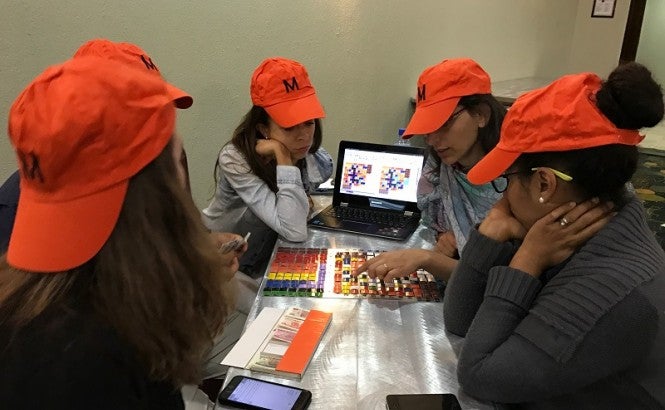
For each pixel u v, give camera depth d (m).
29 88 0.62
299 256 1.53
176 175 0.67
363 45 2.81
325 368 1.06
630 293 0.83
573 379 0.86
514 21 3.65
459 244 1.46
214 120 2.35
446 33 3.24
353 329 1.19
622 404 0.88
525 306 0.96
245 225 1.86
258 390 0.98
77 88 0.59
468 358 0.97
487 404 0.98
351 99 2.86
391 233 1.69
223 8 2.24
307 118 1.73
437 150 1.49
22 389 0.60
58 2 1.82
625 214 0.90
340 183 1.92
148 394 0.68
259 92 1.76
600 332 0.83
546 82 3.65
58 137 0.57
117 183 0.61
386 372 1.05
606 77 0.88
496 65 3.66
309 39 2.57
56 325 0.62
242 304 1.55
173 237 0.66
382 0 2.82
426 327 1.20
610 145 0.84
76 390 0.61
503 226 1.11
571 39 4.19
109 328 0.63
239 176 1.77
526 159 0.90
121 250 0.62
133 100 0.62
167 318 0.66
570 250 0.94
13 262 0.62
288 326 1.16
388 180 1.87
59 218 0.60
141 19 2.03
